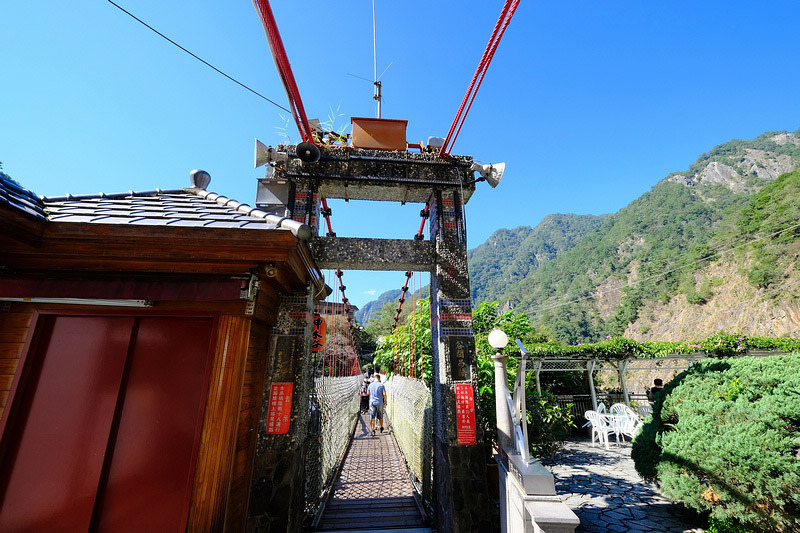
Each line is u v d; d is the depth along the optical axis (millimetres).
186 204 3469
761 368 3498
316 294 4258
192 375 2834
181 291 2734
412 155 4367
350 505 4891
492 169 4344
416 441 5926
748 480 3227
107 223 2574
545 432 4602
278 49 2473
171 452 2686
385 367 11414
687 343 11211
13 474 2559
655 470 4207
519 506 2771
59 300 2688
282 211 4133
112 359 2811
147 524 2561
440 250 4203
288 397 3453
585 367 11352
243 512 3062
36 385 2713
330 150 4254
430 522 4242
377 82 4973
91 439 2648
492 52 2746
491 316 9797
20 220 2424
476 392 3850
